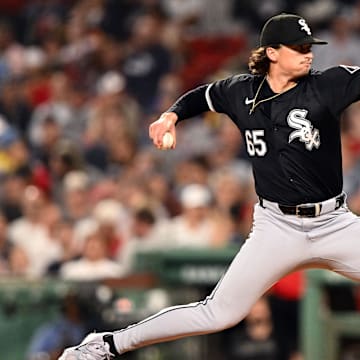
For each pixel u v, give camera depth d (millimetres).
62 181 51625
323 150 22266
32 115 61281
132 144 54438
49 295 36781
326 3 65000
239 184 45094
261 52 22469
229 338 36844
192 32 66875
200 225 41938
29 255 44812
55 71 65250
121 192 48000
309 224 22656
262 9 67562
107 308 36562
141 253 37531
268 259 22844
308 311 35125
